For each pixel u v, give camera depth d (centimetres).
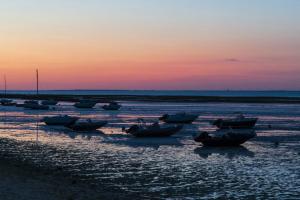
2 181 2072
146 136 4512
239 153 3428
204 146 3822
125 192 2094
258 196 2059
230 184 2297
